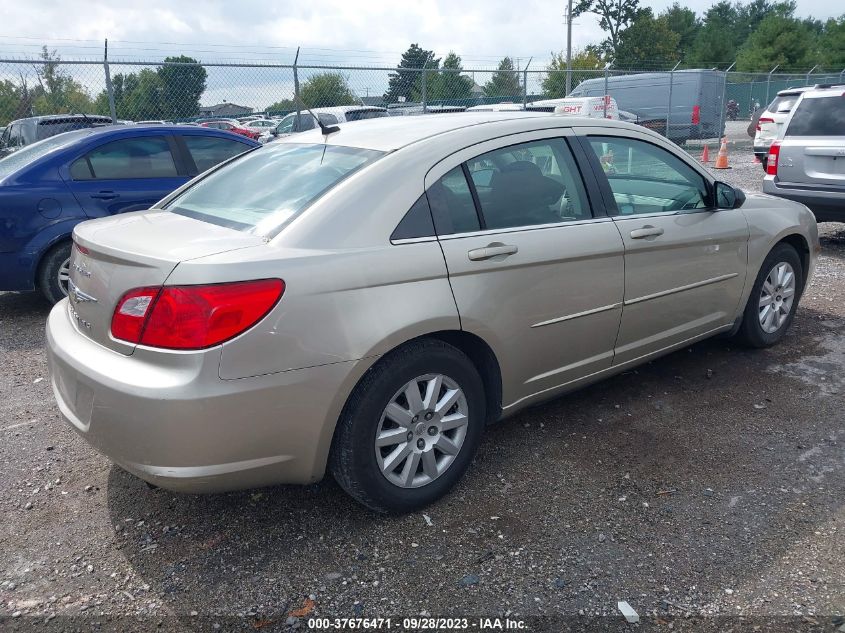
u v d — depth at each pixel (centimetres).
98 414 259
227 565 276
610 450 359
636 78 2284
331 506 314
